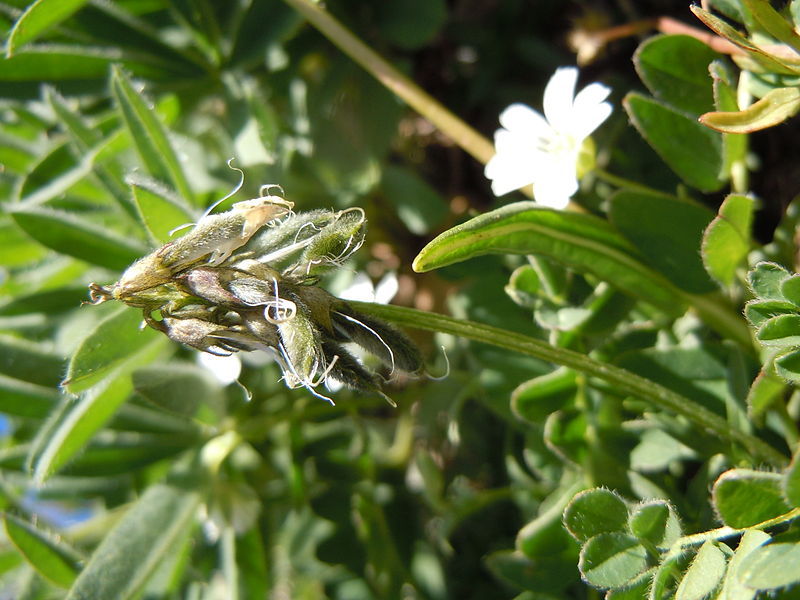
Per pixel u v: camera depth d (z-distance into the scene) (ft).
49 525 0.62
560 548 0.49
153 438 0.57
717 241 0.45
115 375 0.50
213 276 0.38
